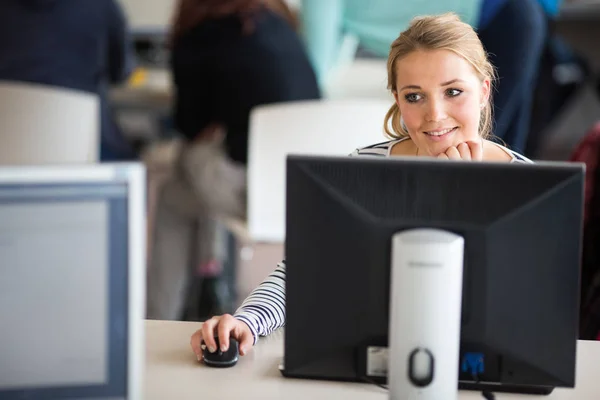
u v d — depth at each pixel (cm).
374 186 149
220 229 431
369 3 420
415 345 144
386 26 422
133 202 129
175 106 431
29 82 432
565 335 151
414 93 190
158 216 429
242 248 386
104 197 128
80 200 128
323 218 151
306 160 151
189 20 409
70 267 129
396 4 417
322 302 155
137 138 601
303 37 430
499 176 147
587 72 628
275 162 368
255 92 406
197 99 418
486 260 149
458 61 187
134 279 130
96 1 440
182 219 425
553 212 148
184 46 413
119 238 129
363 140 363
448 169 148
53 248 128
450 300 144
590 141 278
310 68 414
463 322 151
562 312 150
